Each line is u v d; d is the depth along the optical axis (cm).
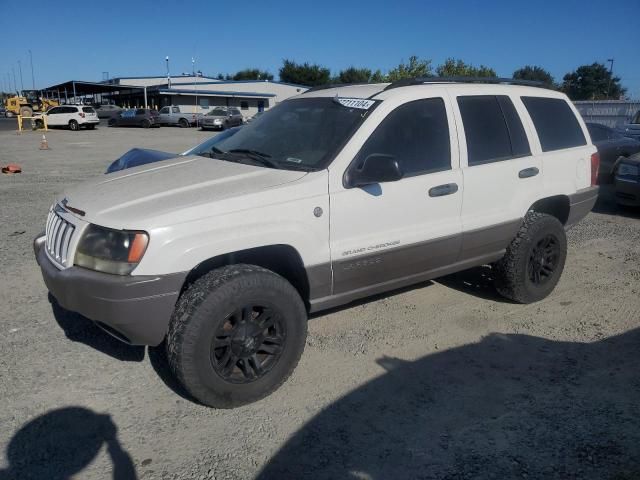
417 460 298
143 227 307
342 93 441
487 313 489
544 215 497
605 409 344
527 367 396
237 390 337
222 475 286
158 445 308
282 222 345
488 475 287
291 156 394
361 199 377
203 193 339
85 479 282
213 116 3972
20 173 1395
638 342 435
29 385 362
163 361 398
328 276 374
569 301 519
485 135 459
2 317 462
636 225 842
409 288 546
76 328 445
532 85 532
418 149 414
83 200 354
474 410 343
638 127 1706
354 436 318
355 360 404
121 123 4309
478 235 450
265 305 338
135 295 306
